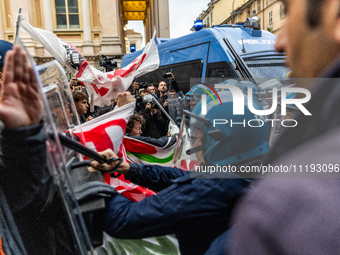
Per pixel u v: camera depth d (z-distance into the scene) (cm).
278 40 42
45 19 1681
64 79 121
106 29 1711
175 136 255
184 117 123
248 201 34
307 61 38
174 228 91
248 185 84
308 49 37
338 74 34
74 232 86
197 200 88
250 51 551
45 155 79
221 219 87
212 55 581
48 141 78
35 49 1569
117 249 123
